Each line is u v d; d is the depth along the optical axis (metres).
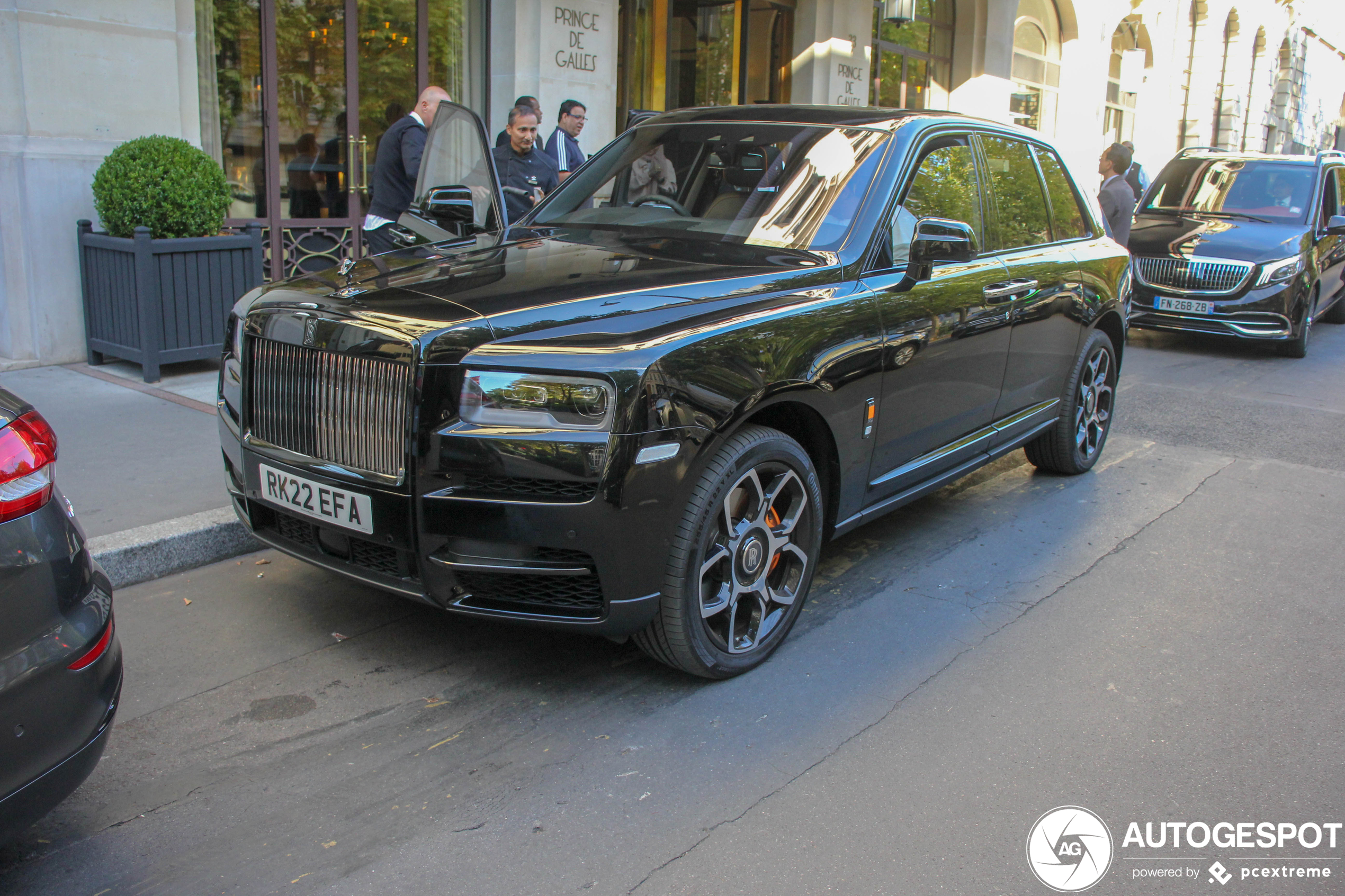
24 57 6.30
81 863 2.37
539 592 2.91
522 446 2.74
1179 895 2.38
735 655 3.30
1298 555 4.68
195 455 4.95
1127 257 5.88
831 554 4.50
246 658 3.37
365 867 2.38
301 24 8.30
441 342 2.79
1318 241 10.27
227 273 6.53
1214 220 10.47
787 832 2.56
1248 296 9.76
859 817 2.63
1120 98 23.59
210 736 2.91
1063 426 5.46
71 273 6.70
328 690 3.19
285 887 2.31
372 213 6.76
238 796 2.64
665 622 3.04
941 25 17.44
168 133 6.99
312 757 2.83
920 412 3.97
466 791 2.69
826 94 13.85
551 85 9.88
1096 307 5.37
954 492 5.47
